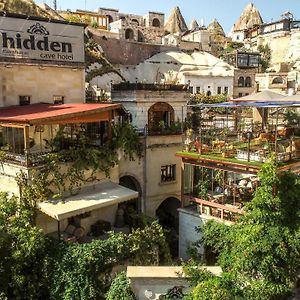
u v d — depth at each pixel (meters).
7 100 23.95
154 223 18.67
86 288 15.83
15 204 17.03
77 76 27.11
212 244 18.97
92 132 23.50
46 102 25.70
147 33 73.62
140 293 14.26
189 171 26.69
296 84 58.47
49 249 16.53
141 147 25.00
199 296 12.91
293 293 17.39
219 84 50.34
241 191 21.02
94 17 69.38
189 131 24.59
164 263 18.67
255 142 21.61
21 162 18.02
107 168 21.33
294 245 15.85
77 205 17.73
